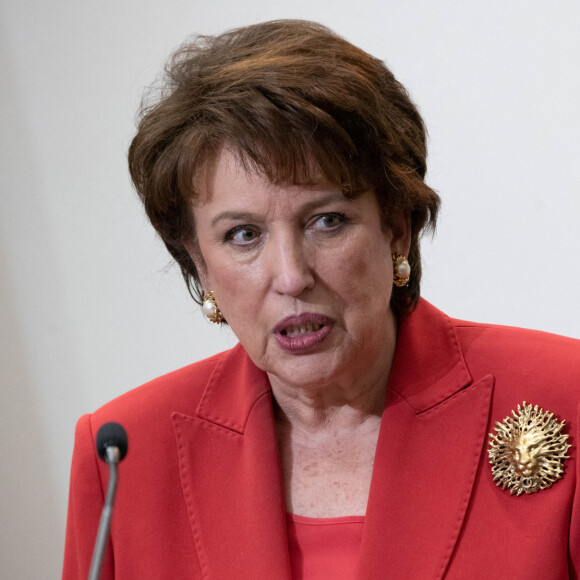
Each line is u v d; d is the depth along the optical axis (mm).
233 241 4750
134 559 5367
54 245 10180
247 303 4770
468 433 5008
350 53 4746
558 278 8602
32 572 10797
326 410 5320
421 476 5000
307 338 4719
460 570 4762
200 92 4648
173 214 5027
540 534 4684
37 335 10336
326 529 5035
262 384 5488
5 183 10148
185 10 9516
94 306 10195
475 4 8594
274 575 4957
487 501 4855
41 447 10539
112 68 9773
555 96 8406
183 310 10023
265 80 4492
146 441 5535
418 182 4922
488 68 8602
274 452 5277
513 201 8664
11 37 9945
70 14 9805
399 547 4855
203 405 5582
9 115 10039
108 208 10008
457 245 8867
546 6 8359
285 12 9273
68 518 5707
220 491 5336
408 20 8836
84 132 9938
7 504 10703
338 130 4469
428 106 8836
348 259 4652
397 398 5180
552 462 4734
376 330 4855
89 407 10367
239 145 4500
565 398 4867
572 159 8414
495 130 8641
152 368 10164
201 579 5199
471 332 5348
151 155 4871
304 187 4543
